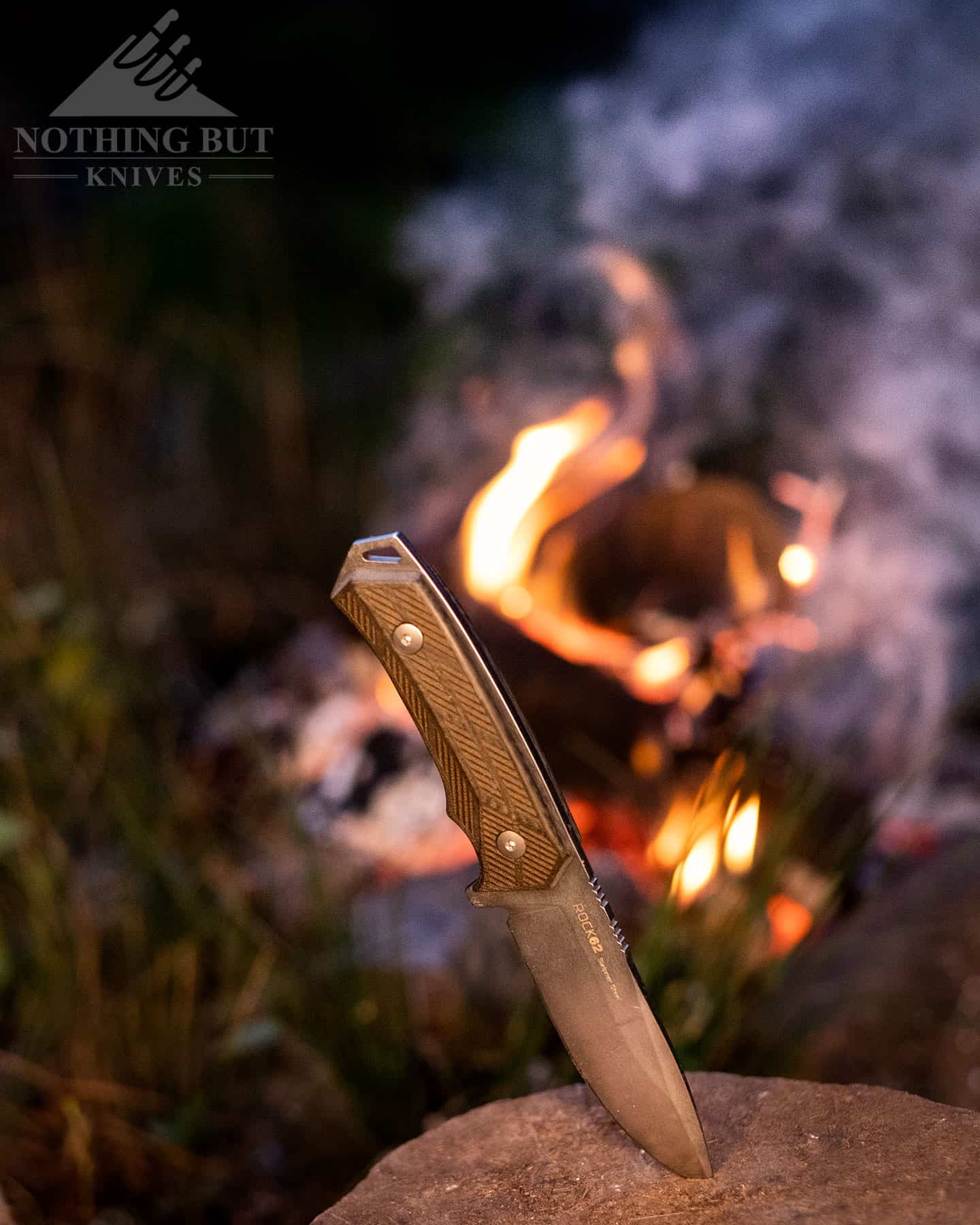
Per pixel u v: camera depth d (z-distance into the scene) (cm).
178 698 136
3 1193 80
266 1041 84
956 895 90
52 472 138
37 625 115
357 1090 86
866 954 89
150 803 110
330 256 197
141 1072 90
